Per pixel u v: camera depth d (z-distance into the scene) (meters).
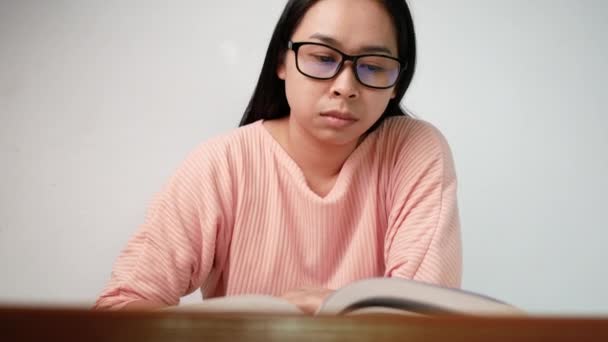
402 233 0.60
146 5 1.12
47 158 1.01
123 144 1.03
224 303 0.32
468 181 1.00
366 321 0.18
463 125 1.05
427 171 0.62
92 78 1.07
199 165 0.61
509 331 0.18
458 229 0.60
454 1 1.11
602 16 1.12
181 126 1.05
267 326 0.18
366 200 0.64
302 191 0.62
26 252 0.95
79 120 1.04
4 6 1.10
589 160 1.03
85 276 0.94
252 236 0.62
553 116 1.06
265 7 1.12
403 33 0.55
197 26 1.11
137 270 0.56
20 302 0.17
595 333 0.18
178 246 0.58
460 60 1.09
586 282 0.94
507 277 0.94
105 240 0.96
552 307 0.92
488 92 1.08
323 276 0.64
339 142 0.56
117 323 0.17
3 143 1.01
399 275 0.56
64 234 0.96
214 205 0.59
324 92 0.53
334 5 0.52
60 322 0.17
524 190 1.00
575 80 1.08
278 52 0.61
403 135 0.65
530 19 1.11
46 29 1.09
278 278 0.62
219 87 1.08
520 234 0.97
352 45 0.52
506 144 1.04
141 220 0.98
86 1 1.12
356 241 0.63
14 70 1.06
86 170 1.01
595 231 0.98
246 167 0.62
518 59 1.09
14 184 0.99
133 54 1.09
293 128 0.62
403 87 0.63
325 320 0.18
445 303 0.33
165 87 1.07
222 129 1.05
